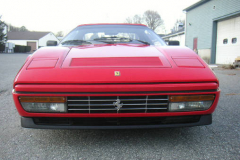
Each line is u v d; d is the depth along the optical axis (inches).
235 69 383.6
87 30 120.0
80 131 91.1
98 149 74.8
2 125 99.0
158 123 73.9
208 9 591.2
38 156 70.1
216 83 72.9
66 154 71.4
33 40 1958.7
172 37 995.9
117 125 72.0
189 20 699.4
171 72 72.6
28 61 78.2
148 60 78.8
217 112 119.0
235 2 484.4
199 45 646.5
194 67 76.1
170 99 69.6
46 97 68.4
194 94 70.4
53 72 71.2
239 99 148.7
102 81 68.1
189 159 67.7
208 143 79.4
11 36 1973.4
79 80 68.2
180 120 74.0
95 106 68.9
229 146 76.9
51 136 86.3
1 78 227.9
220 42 563.5
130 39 111.3
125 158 68.5
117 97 68.6
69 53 85.2
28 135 87.5
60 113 69.3
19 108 70.4
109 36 113.7
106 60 77.9
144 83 69.1
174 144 78.6
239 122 102.3
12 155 70.8
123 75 69.9
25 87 68.8
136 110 69.6
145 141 81.1
